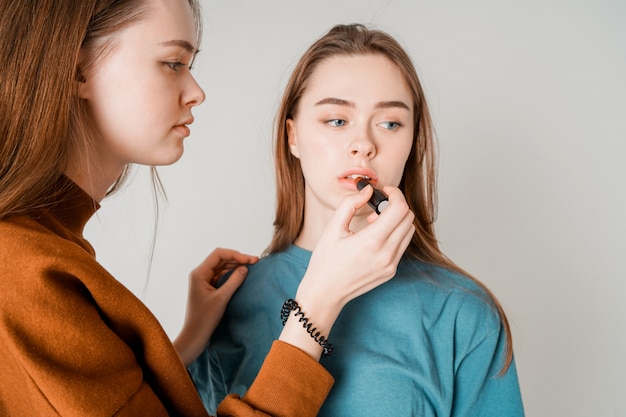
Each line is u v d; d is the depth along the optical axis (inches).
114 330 28.8
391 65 36.6
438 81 63.3
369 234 30.4
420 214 41.9
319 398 30.5
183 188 65.5
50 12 27.3
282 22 63.9
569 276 64.0
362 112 35.9
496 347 37.4
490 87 62.8
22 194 27.2
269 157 64.2
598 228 63.3
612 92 61.7
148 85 29.8
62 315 25.9
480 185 63.8
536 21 61.9
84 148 30.2
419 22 63.2
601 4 61.3
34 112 27.3
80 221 30.8
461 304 37.2
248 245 65.2
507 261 64.4
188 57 31.5
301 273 40.3
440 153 63.7
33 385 25.7
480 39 62.6
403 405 34.6
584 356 64.8
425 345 35.9
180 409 30.7
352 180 36.4
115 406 26.5
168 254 65.9
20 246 26.2
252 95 64.3
